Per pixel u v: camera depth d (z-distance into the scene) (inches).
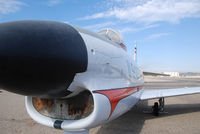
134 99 178.4
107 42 126.4
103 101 103.1
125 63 148.6
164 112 269.3
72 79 88.5
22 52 72.3
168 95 241.9
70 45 85.0
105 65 110.8
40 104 124.7
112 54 123.4
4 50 70.5
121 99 130.4
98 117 100.3
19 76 74.0
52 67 78.2
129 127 192.7
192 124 205.6
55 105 118.1
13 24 80.9
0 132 176.9
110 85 115.3
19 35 75.2
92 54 98.5
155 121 219.3
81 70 90.3
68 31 90.7
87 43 97.4
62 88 89.5
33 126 198.5
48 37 79.7
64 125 107.5
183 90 275.0
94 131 178.1
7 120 223.0
